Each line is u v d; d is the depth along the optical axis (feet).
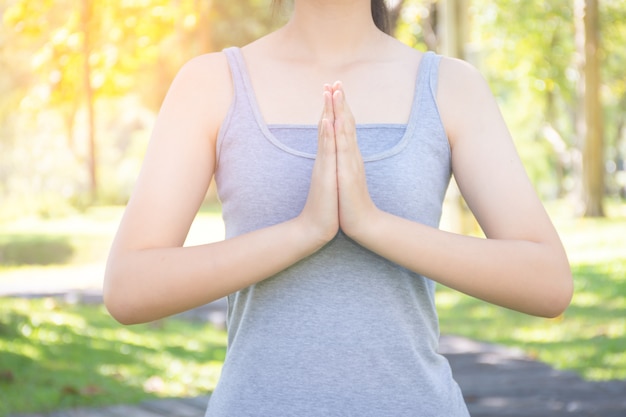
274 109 5.49
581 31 76.43
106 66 60.13
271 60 5.66
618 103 129.90
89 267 55.21
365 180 4.98
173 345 28.04
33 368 23.03
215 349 27.84
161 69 82.43
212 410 5.40
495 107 5.62
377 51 5.74
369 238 4.97
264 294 5.31
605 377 23.95
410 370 5.26
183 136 5.41
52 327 29.32
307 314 5.24
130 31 57.67
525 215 5.30
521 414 20.15
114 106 109.40
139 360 25.16
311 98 5.53
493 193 5.36
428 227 5.08
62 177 109.70
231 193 5.43
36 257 59.52
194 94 5.50
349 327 5.22
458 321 34.55
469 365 25.93
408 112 5.52
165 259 5.02
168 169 5.33
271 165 5.34
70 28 58.03
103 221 77.36
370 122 5.48
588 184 77.61
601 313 35.06
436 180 5.47
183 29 60.13
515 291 5.12
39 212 82.99
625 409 20.34
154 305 5.02
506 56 86.99
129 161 107.55
